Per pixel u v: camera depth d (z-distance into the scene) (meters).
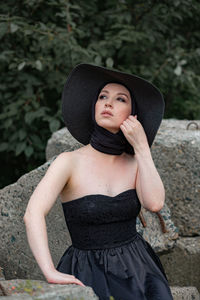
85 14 5.55
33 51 5.52
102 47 5.28
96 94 2.62
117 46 5.23
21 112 5.27
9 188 3.41
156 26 5.72
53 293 2.01
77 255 2.50
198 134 3.90
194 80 5.98
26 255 3.34
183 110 6.25
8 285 2.15
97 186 2.49
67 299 2.00
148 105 2.66
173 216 3.88
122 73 2.51
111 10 5.53
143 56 5.95
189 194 3.79
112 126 2.55
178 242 3.79
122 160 2.63
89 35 5.45
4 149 5.29
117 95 2.58
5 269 3.46
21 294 2.01
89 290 2.09
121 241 2.50
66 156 2.54
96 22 5.61
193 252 3.73
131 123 2.54
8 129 5.34
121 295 2.28
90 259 2.44
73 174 2.52
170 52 5.71
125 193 2.50
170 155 3.79
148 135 2.72
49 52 5.30
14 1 5.35
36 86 5.50
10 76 5.34
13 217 3.38
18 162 5.93
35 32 4.98
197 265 3.75
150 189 2.48
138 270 2.44
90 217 2.44
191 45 6.30
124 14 5.40
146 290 2.34
